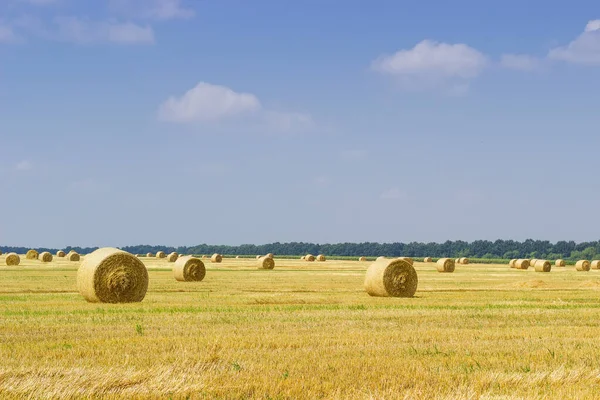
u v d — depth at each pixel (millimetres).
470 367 15438
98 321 23656
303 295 36750
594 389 13352
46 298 33812
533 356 17000
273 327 22406
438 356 16953
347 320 24484
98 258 32625
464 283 52062
